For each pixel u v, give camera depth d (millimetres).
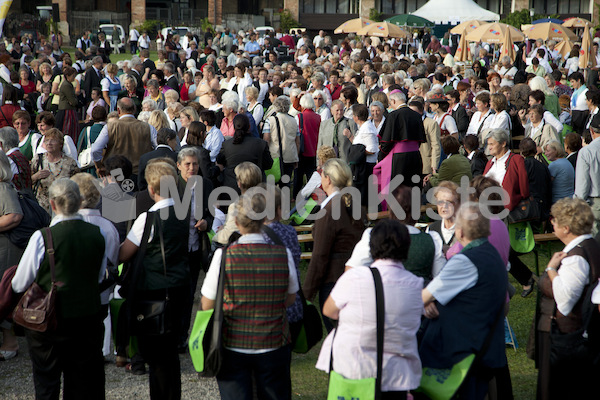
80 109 20000
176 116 12672
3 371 7508
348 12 63844
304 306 5887
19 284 5621
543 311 5879
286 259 5301
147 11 63969
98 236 5750
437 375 5219
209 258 7492
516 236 9422
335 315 4992
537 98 13492
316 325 5938
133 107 10469
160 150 8891
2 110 13320
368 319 4797
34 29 51031
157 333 5922
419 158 11172
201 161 9719
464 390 5289
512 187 9258
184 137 11281
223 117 13289
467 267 5203
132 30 51250
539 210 9328
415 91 14352
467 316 5211
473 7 40406
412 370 4922
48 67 19953
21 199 7516
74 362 5785
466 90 15891
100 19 60562
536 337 6043
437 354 5273
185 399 6938
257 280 5168
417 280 4949
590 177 9688
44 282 5598
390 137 10891
